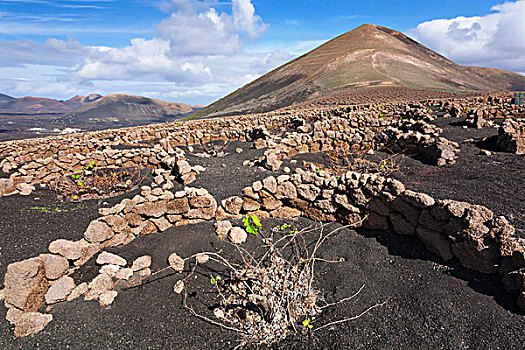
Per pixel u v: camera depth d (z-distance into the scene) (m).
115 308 3.90
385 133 10.81
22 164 11.12
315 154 10.80
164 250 4.99
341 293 4.11
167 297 4.11
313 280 4.41
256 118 23.19
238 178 8.24
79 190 7.31
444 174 7.11
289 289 3.91
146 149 10.45
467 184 6.07
